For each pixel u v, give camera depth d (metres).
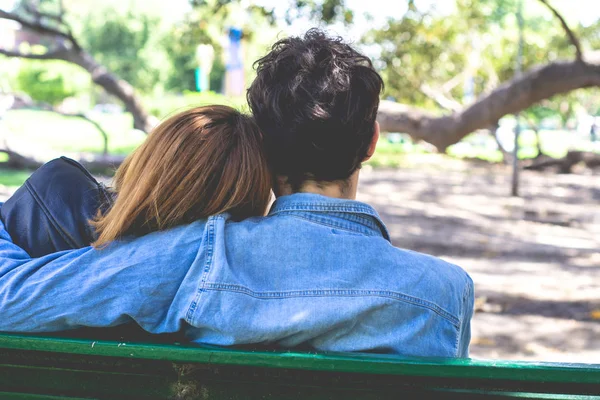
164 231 1.44
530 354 4.66
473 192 13.79
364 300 1.36
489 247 8.29
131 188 1.45
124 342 1.33
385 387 1.27
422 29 12.23
